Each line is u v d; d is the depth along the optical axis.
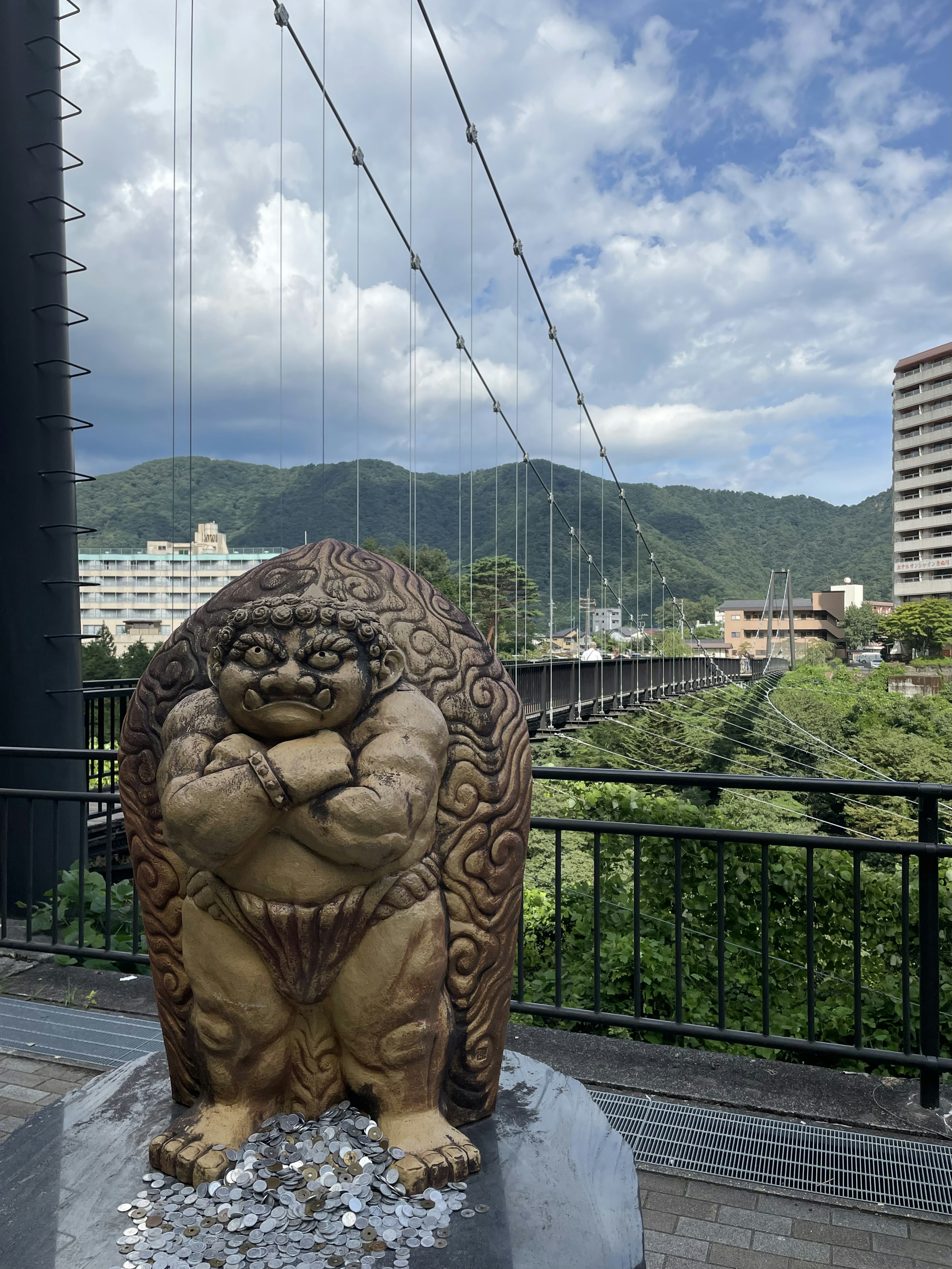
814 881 3.75
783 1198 1.85
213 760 1.18
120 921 3.60
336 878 1.18
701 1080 2.33
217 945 1.25
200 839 1.13
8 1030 2.63
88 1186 1.26
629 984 3.59
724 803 13.12
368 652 1.23
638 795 4.07
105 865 4.99
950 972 3.50
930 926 2.16
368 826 1.13
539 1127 1.42
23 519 4.25
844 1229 1.76
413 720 1.23
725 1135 2.07
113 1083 1.58
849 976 3.72
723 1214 1.80
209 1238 1.14
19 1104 2.20
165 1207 1.20
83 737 4.45
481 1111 1.43
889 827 13.63
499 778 1.36
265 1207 1.19
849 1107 2.19
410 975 1.24
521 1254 1.12
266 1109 1.33
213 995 1.27
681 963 2.46
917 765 18.59
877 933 3.68
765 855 2.37
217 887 1.23
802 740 19.89
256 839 1.17
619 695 14.96
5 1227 1.17
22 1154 1.34
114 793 3.03
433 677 1.34
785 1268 1.65
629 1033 3.49
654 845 3.99
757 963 3.79
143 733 1.40
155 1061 1.68
